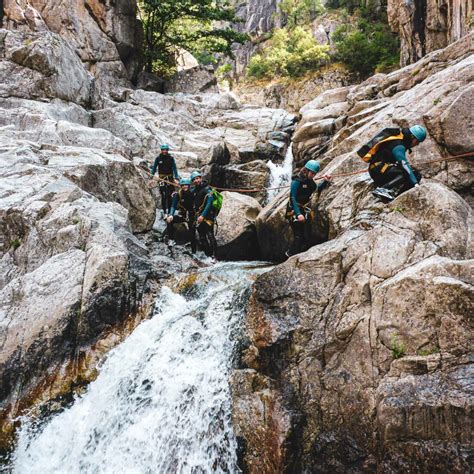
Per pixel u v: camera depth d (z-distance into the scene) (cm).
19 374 581
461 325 411
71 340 607
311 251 560
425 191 530
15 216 713
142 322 662
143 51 2206
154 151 1288
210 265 854
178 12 2256
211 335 593
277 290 545
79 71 1406
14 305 628
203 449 507
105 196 877
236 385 521
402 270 481
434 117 680
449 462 375
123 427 551
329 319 506
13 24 1666
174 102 1823
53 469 532
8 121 1085
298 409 482
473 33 966
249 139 1664
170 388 559
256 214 1009
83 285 631
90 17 1872
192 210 899
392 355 446
